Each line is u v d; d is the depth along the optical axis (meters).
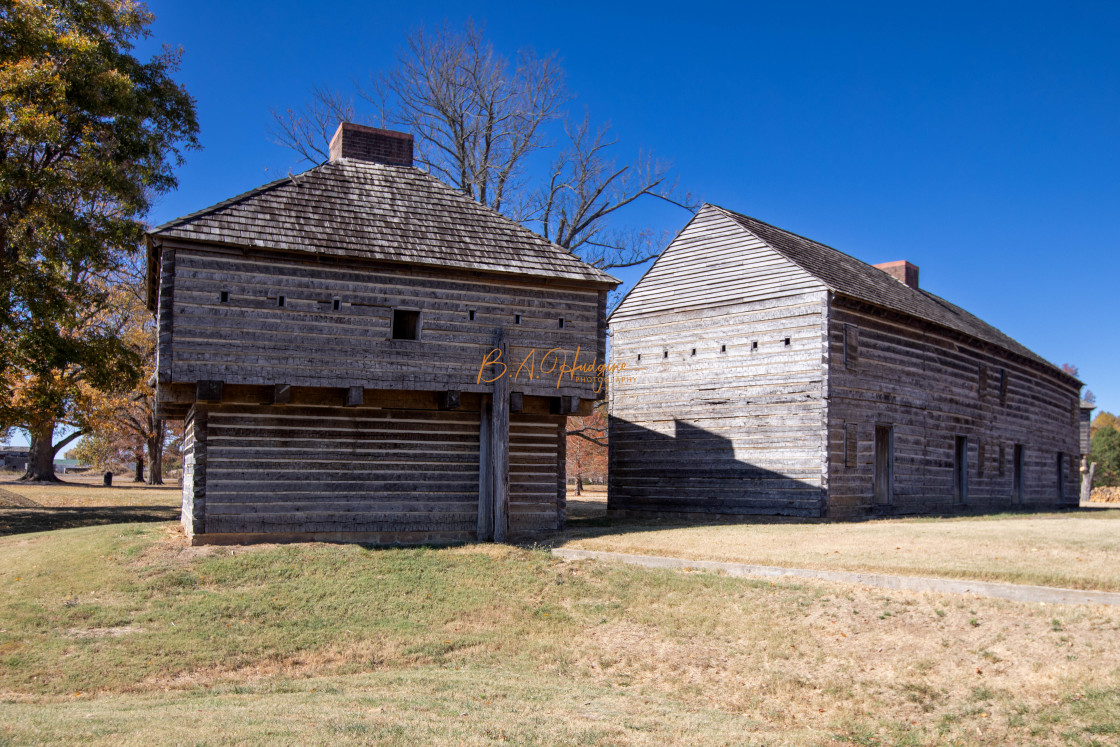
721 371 25.44
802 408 23.28
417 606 14.55
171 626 13.25
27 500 34.50
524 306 19.61
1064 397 40.53
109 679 11.31
